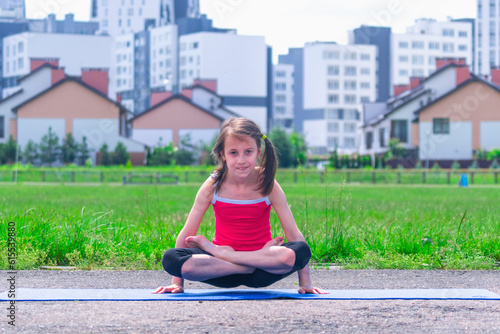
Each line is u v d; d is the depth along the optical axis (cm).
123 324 290
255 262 340
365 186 2944
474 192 2278
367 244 600
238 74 7031
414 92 5241
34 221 620
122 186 2781
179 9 8394
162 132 5356
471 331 282
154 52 7600
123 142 5062
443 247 570
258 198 354
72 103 5000
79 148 4956
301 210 1064
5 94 6275
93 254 546
